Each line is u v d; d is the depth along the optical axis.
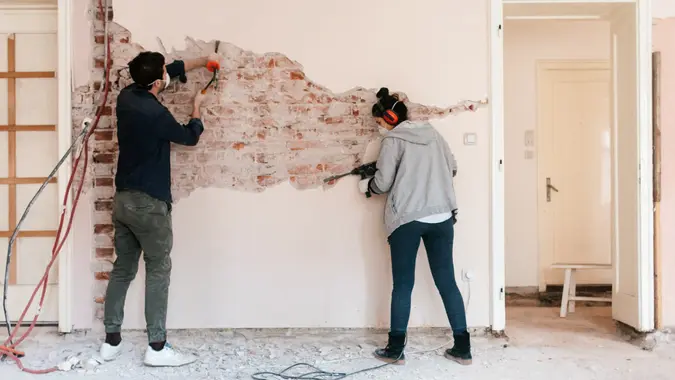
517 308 3.94
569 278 3.68
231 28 3.09
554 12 3.27
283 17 3.10
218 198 3.09
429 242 2.75
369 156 3.10
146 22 3.06
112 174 3.05
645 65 3.09
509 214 4.38
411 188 2.71
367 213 3.11
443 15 3.11
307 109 3.10
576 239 4.41
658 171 3.07
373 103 3.10
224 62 3.09
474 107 3.11
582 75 4.39
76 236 3.03
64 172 3.03
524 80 4.37
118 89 3.05
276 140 3.10
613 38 3.37
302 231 3.11
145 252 2.65
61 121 3.03
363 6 3.11
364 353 2.83
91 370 2.57
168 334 3.07
